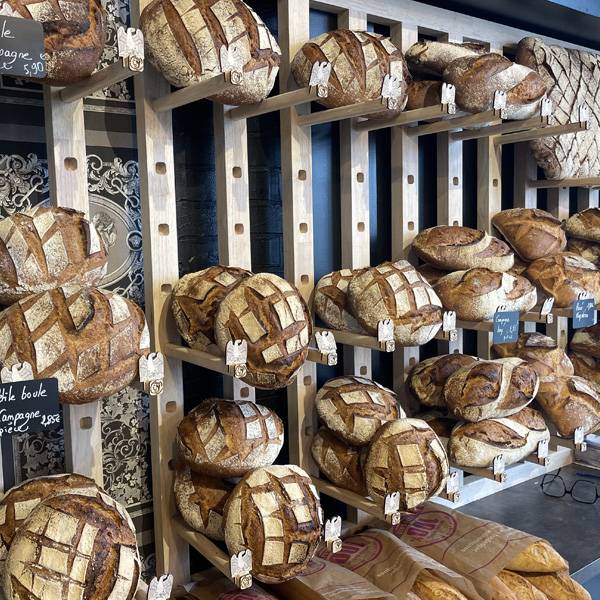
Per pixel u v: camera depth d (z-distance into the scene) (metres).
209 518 1.10
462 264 1.43
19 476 1.10
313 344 1.33
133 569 0.85
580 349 1.86
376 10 1.43
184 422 1.12
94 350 0.85
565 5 1.55
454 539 1.33
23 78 0.97
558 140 1.67
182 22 1.04
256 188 1.36
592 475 1.85
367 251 1.45
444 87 1.22
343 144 1.42
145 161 1.13
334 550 1.08
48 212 0.92
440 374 1.46
